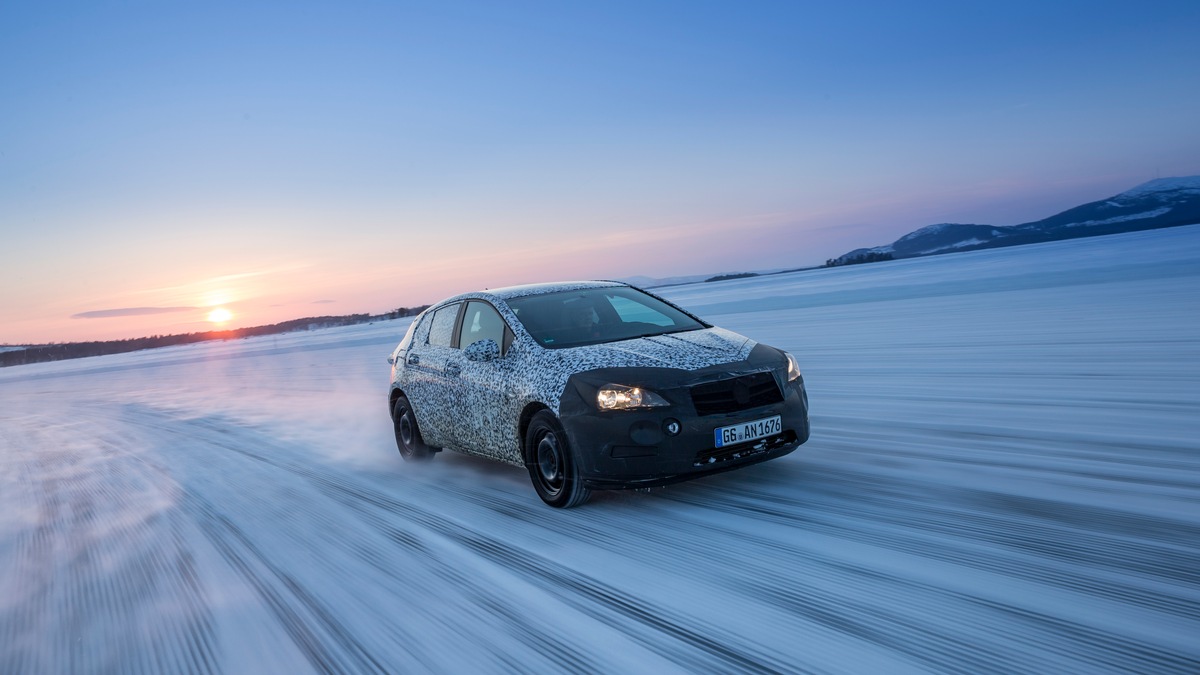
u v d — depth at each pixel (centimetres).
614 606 312
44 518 613
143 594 393
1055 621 261
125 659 316
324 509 529
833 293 3228
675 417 413
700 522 411
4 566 485
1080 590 284
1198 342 897
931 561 326
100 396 2208
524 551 393
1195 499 383
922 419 638
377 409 1109
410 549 417
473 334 562
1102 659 234
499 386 500
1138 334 1005
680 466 412
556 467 457
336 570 394
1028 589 289
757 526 395
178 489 660
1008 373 824
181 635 332
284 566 410
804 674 242
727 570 338
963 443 540
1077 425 566
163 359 6275
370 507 521
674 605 307
